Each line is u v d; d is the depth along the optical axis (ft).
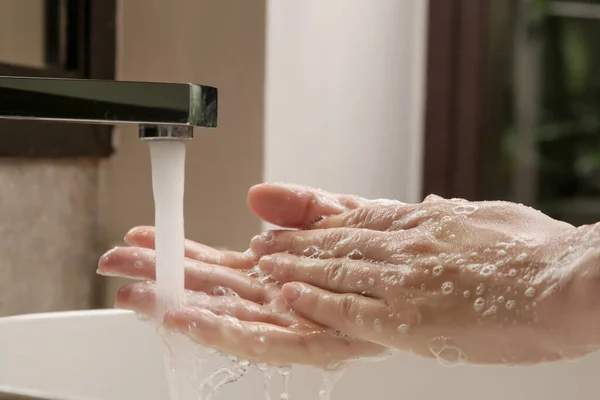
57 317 2.10
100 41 3.05
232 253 2.09
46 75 2.77
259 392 2.25
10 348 1.99
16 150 2.62
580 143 6.18
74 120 1.51
